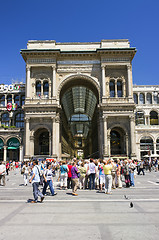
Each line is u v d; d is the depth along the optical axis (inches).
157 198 600.7
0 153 2684.5
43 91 2169.0
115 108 2042.3
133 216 415.2
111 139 2272.4
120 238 304.7
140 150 2632.9
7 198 629.6
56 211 460.4
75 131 5354.3
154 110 3058.6
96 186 853.8
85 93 2972.4
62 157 2409.0
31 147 2017.7
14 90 2967.5
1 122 2930.6
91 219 397.7
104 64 2126.0
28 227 354.3
